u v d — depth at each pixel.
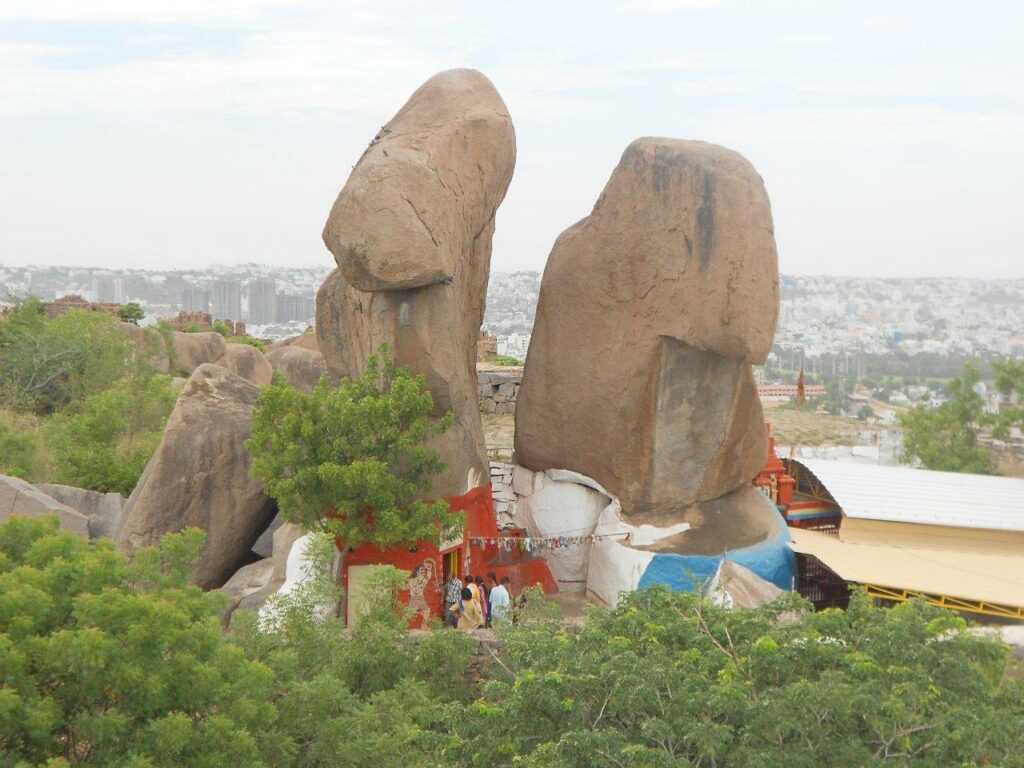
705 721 10.00
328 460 17.62
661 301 19.36
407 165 17.66
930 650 10.95
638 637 12.04
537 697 10.77
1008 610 18.11
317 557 14.98
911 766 9.84
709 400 19.78
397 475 18.05
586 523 21.11
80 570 10.11
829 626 11.71
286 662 11.77
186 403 20.78
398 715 11.98
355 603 17.94
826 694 9.93
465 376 19.78
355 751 11.01
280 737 10.65
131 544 19.78
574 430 21.05
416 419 18.05
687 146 19.30
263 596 18.30
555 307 21.28
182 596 10.92
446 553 18.66
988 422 40.97
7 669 8.95
